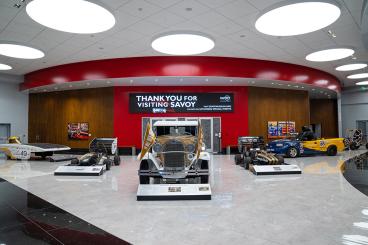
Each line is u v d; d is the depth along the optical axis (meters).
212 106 12.38
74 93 13.53
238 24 7.13
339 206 4.00
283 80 11.12
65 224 3.32
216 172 7.40
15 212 3.82
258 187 5.41
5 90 13.67
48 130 14.08
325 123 20.20
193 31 7.38
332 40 8.45
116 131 12.34
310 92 15.35
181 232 3.02
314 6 5.58
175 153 4.82
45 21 6.25
